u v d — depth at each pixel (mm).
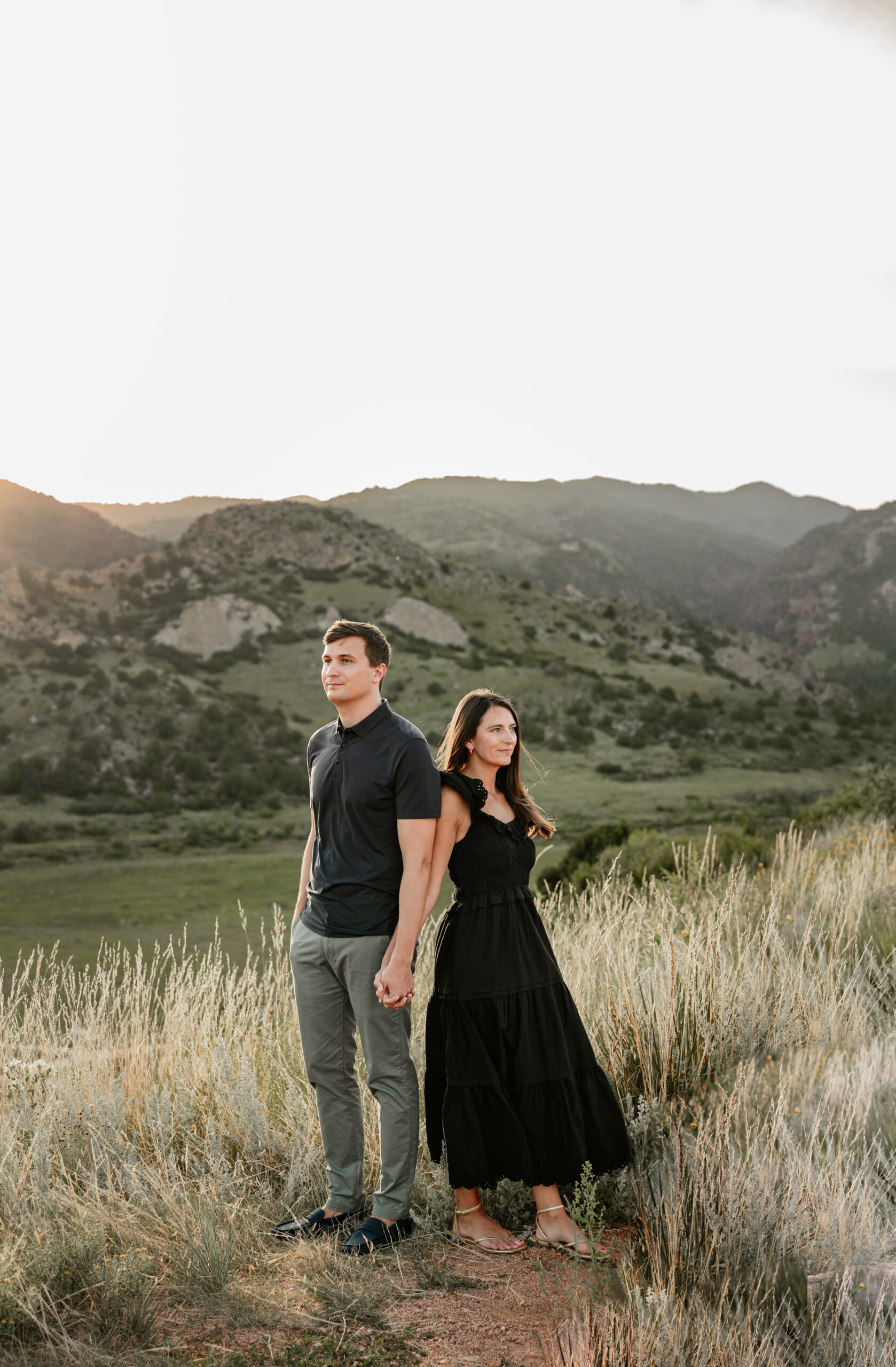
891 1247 2240
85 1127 3246
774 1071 3135
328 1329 2191
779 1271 2129
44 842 68562
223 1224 2664
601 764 88812
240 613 126438
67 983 3963
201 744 93625
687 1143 2682
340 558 152250
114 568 141875
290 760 93625
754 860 8383
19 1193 2812
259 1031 3982
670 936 3639
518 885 2883
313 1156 3082
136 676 103062
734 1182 2355
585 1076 2777
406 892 2664
